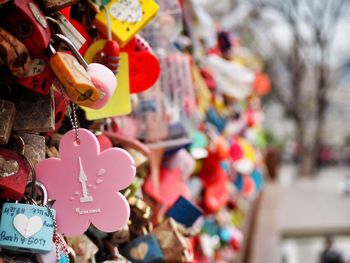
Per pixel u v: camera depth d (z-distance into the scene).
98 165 1.16
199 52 3.35
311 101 26.84
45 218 1.07
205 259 3.09
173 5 2.21
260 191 8.44
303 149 25.77
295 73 23.41
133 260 1.63
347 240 13.74
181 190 2.26
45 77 1.10
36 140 1.18
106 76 1.17
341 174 29.67
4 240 1.04
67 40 1.14
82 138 1.17
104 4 1.50
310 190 17.97
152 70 1.62
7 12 1.02
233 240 4.06
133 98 1.92
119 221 1.16
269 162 10.98
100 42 1.43
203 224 3.16
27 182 1.12
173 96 2.31
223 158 3.29
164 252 1.68
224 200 3.30
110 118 1.72
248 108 6.82
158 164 2.17
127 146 1.65
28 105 1.14
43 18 1.06
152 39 2.11
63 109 1.29
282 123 35.84
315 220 12.28
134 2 1.53
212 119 3.94
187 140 2.27
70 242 1.36
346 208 13.80
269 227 6.15
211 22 3.72
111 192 1.16
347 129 44.38
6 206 1.05
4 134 1.06
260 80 7.18
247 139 6.47
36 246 1.05
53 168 1.17
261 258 4.88
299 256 12.40
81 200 1.16
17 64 1.03
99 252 1.51
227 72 4.49
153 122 2.11
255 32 20.30
